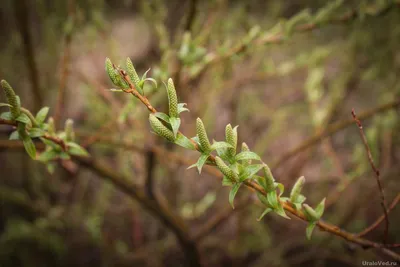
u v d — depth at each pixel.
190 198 1.06
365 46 0.77
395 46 0.74
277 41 0.51
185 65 0.50
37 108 0.73
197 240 0.73
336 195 0.62
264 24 0.82
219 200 1.04
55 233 0.94
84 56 1.05
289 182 0.81
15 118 0.31
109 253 0.91
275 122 0.89
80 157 0.59
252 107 0.93
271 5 0.86
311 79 0.76
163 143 0.74
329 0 0.80
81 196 0.99
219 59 0.52
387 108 0.59
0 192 0.83
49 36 0.81
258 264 0.92
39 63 0.95
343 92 0.83
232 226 1.03
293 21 0.50
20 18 0.66
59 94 0.60
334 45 0.83
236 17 0.77
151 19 0.70
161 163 0.86
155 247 0.93
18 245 0.93
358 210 0.85
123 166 0.80
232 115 0.98
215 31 0.73
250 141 1.08
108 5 1.13
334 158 0.66
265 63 0.79
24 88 0.98
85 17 0.78
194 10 0.54
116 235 1.06
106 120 0.76
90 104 0.77
